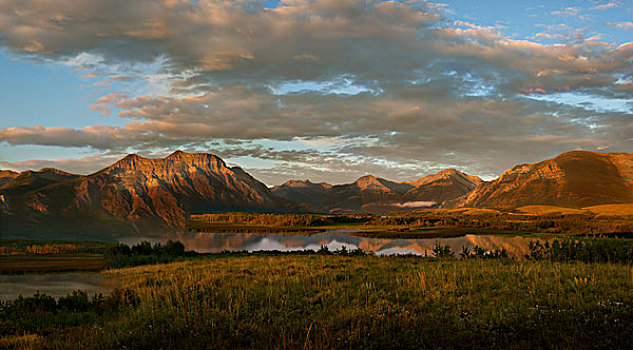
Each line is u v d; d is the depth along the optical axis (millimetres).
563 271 21406
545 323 12445
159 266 44438
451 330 12281
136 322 14969
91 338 13656
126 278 37250
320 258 37375
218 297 18141
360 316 14016
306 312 15609
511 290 17406
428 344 11398
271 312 15336
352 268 27062
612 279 18750
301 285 20344
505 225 198000
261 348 11625
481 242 128500
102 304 21484
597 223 174875
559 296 15664
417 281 19938
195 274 28656
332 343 11625
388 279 21750
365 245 134500
